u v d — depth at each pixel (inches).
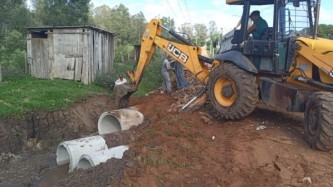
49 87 512.1
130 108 422.9
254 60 321.4
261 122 319.0
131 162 251.1
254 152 261.0
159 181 233.0
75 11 940.0
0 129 360.2
